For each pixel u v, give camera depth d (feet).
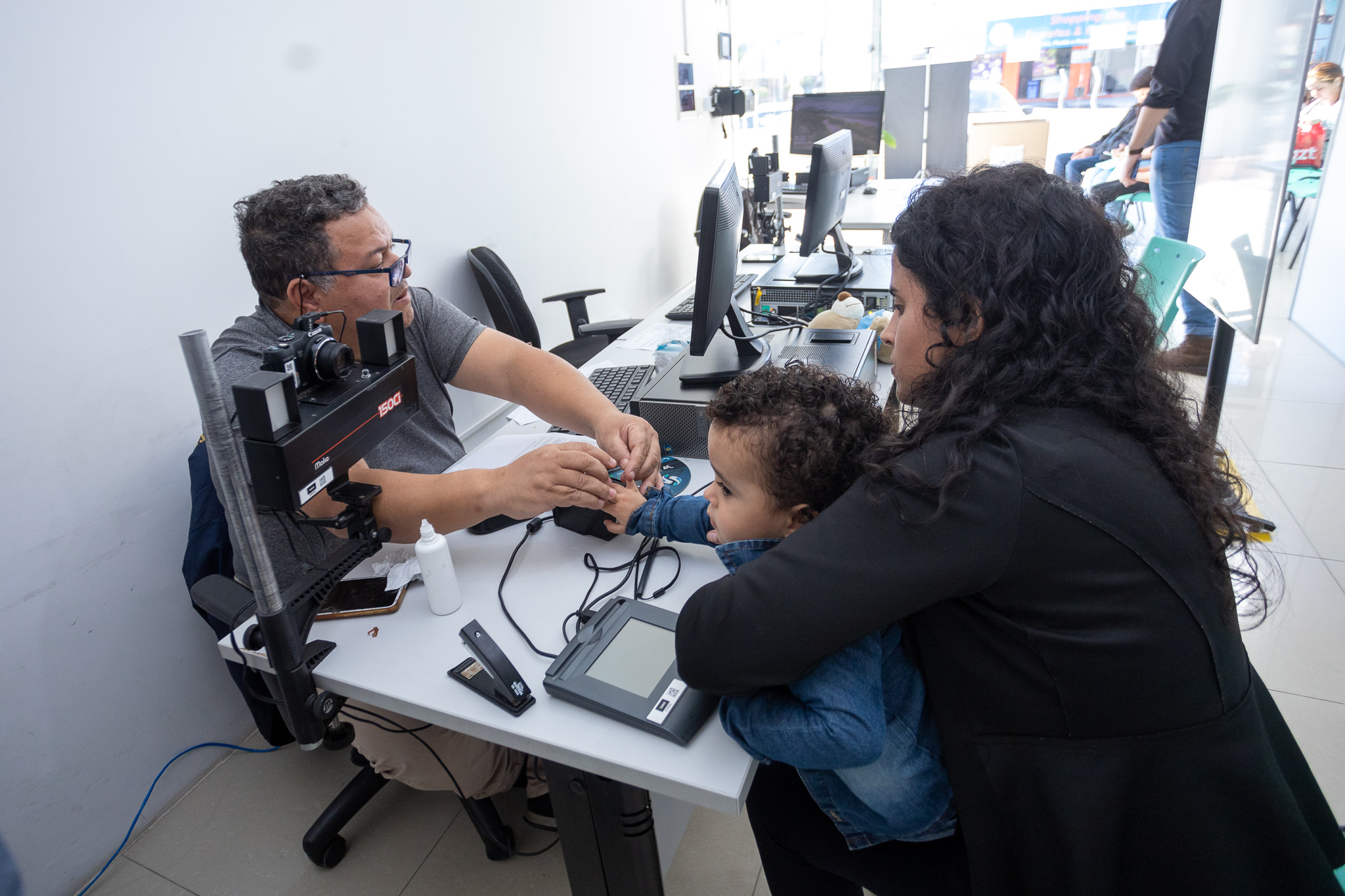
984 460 2.08
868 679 2.41
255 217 3.81
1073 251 2.21
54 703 4.82
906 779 2.53
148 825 5.42
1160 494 2.10
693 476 4.58
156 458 5.21
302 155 6.11
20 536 4.55
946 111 14.24
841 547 2.14
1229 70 8.33
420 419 4.99
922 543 2.07
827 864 3.12
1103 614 2.07
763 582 2.25
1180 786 2.15
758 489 2.68
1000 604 2.17
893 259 2.53
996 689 2.28
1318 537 7.11
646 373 5.74
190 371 2.40
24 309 4.45
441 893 4.78
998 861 2.38
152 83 4.99
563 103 9.41
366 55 6.59
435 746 4.46
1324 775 4.92
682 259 13.55
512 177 8.66
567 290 10.08
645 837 3.25
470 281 8.20
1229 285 7.64
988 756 2.34
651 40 11.43
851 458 2.59
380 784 5.14
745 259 9.25
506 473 3.75
